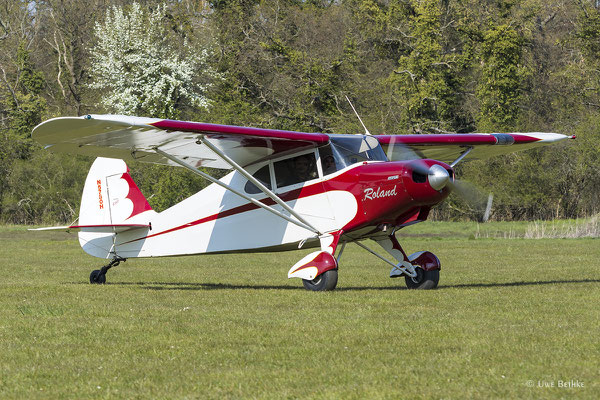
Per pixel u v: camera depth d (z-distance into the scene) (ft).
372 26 375.04
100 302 80.79
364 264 140.87
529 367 47.62
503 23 344.28
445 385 43.62
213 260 153.17
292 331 60.80
